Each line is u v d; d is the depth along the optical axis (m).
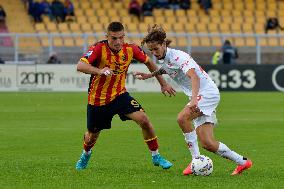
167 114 67.94
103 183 29.61
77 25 124.19
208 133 31.47
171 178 30.94
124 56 32.84
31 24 124.44
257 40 104.50
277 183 29.73
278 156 39.53
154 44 31.08
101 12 128.50
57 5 124.00
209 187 28.61
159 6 129.75
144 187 28.66
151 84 103.12
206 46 113.38
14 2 127.75
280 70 103.50
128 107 33.16
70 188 28.47
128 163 36.47
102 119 33.50
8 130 53.53
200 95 31.25
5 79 103.12
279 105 79.06
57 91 103.06
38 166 35.16
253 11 133.62
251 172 32.97
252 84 103.31
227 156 31.73
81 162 34.38
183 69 30.94
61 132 52.16
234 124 58.41
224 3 134.12
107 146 44.09
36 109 73.19
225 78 103.31
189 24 128.38
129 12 128.25
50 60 103.44
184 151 41.91
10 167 34.66
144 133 33.59
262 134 51.12
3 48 104.19
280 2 136.38
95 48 32.31
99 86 32.91
